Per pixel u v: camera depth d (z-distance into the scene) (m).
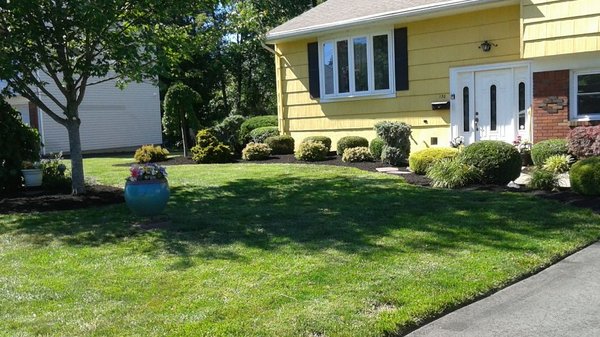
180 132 17.42
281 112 15.69
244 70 30.23
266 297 4.00
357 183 9.29
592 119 10.38
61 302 4.04
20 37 7.83
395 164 11.55
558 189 7.98
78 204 8.19
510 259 4.80
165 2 8.62
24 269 4.94
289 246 5.39
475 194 7.84
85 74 8.59
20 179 9.86
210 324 3.55
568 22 10.10
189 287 4.29
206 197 8.48
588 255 5.00
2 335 3.47
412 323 3.59
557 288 4.20
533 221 6.13
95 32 7.91
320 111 14.80
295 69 15.20
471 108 12.13
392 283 4.24
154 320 3.64
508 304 3.92
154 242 5.76
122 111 24.89
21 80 8.27
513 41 11.33
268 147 14.59
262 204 7.74
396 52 13.10
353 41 13.83
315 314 3.66
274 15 27.38
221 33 10.32
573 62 10.46
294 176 10.43
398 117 13.30
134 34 8.72
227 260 4.99
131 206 6.84
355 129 14.15
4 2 7.34
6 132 9.54
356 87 13.97
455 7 11.46
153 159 15.29
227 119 16.20
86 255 5.36
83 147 23.36
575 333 3.43
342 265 4.71
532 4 10.50
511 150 8.60
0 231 6.54
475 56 11.88
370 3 14.22
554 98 10.74
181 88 16.09
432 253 5.03
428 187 8.70
